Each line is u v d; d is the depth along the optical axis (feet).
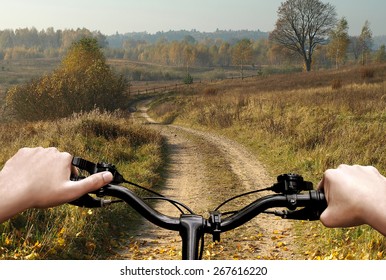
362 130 52.42
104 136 60.18
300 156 49.98
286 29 307.99
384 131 50.96
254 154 60.54
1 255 19.70
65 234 23.54
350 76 168.96
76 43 173.06
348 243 24.18
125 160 52.90
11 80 469.57
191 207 37.24
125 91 140.15
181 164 57.00
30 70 623.36
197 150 67.56
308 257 24.18
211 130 92.48
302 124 65.62
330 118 64.23
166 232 30.22
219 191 42.70
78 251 23.11
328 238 25.58
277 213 3.70
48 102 119.75
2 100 180.04
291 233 28.73
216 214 3.89
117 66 634.43
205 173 51.13
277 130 66.59
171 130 99.66
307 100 87.04
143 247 27.04
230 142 73.31
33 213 23.79
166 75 530.27
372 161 41.88
